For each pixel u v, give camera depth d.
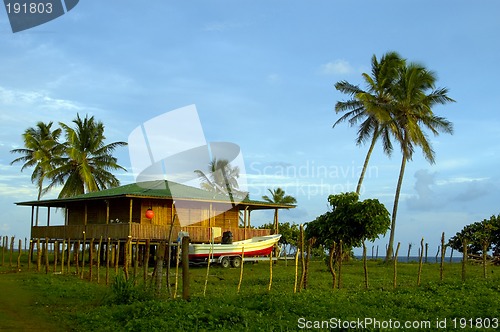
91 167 50.69
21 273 28.19
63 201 36.97
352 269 33.03
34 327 14.10
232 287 22.59
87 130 50.28
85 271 29.36
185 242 16.05
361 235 23.53
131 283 17.66
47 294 19.78
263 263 38.03
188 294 15.92
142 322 13.40
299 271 30.92
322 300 15.80
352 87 43.97
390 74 42.91
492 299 16.55
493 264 38.09
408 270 32.06
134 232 32.16
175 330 12.59
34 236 40.72
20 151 56.94
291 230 47.50
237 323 13.22
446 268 33.59
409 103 42.22
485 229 40.25
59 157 51.16
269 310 14.60
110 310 15.71
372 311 14.67
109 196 33.09
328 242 23.95
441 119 42.75
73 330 13.80
